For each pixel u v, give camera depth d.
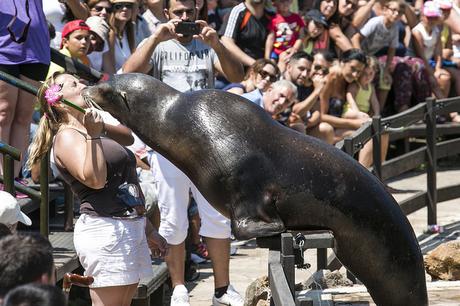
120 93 9.86
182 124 9.49
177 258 13.61
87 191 11.29
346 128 20.69
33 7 13.62
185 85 14.33
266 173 9.20
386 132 16.19
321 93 20.62
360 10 23.36
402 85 23.80
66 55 14.91
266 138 9.29
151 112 9.70
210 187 9.41
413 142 25.70
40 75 13.74
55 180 15.52
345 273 14.66
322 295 11.28
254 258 16.62
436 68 25.06
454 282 12.08
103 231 11.22
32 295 6.14
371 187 9.38
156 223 14.70
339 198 9.23
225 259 13.77
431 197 18.75
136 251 11.41
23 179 14.78
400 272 9.54
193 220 15.88
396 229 9.42
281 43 20.72
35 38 13.58
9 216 9.66
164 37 13.93
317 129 19.97
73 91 11.26
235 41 20.59
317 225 9.30
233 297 13.73
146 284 12.63
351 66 20.73
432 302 11.30
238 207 9.28
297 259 9.27
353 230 9.30
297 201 9.20
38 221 14.91
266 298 12.22
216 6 22.33
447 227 19.20
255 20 20.62
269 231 9.18
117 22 17.72
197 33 13.96
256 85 16.62
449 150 20.25
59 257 13.12
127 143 12.17
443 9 24.42
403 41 24.62
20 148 13.84
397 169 18.06
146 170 14.65
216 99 9.52
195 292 14.80
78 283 10.20
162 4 18.67
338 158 9.36
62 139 11.14
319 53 20.30
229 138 9.29
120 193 11.34
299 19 21.06
